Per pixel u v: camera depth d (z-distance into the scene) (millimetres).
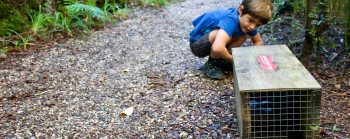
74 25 3844
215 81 2514
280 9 3852
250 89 1452
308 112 1502
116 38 3664
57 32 3643
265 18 2080
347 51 2707
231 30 2236
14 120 1985
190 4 5535
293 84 1479
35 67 2822
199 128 1872
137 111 2102
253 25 2186
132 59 3076
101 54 3188
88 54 3176
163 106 2154
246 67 1775
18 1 3529
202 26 2473
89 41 3529
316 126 1514
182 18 4555
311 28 2482
